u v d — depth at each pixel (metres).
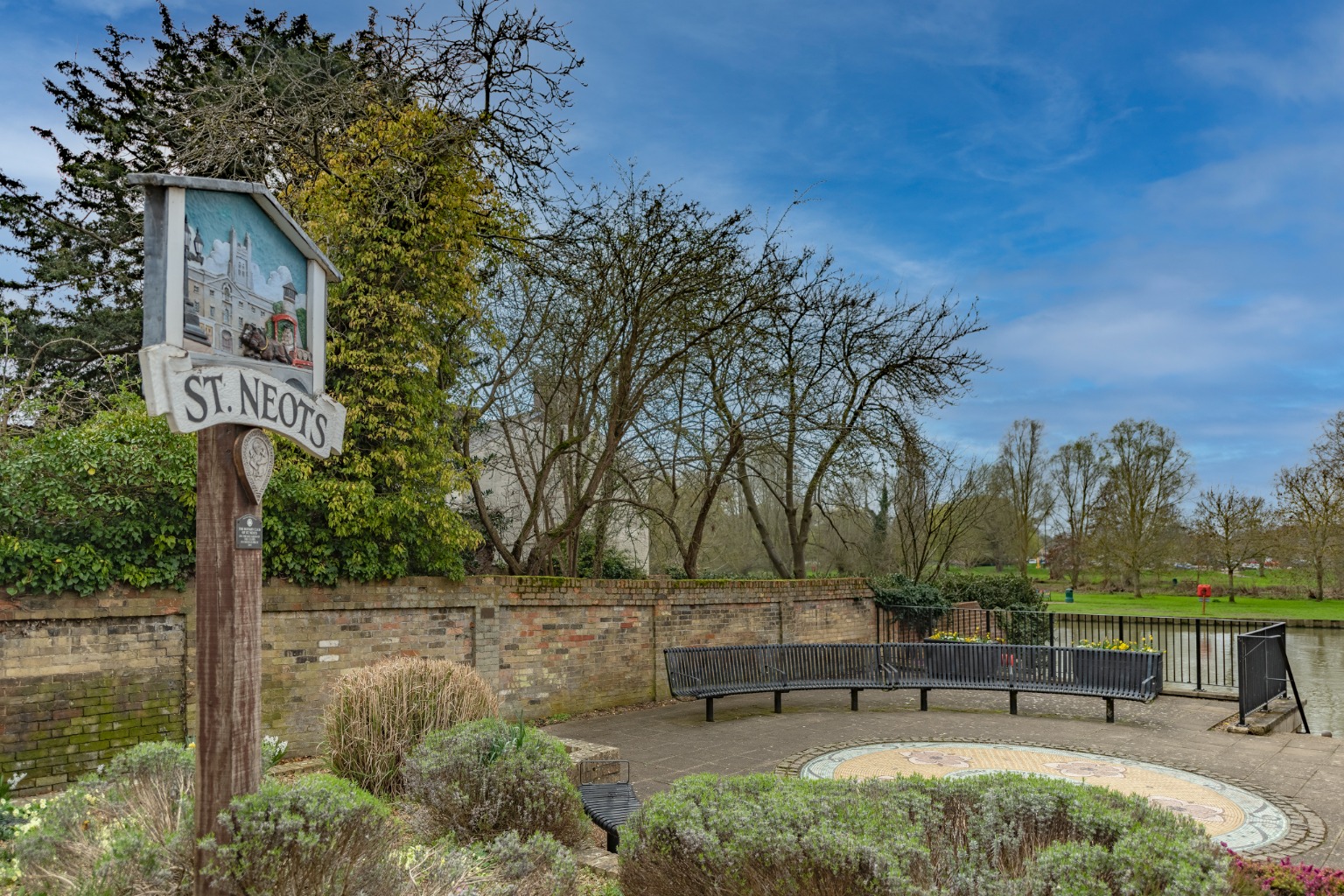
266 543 9.16
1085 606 38.91
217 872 3.64
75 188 17.41
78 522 7.80
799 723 11.87
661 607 13.85
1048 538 42.50
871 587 18.66
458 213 11.68
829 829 3.73
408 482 10.52
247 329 4.20
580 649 12.59
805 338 18.56
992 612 19.77
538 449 17.59
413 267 10.77
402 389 10.49
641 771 9.20
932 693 14.37
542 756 5.95
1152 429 39.78
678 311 14.09
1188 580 42.19
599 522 17.09
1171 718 12.20
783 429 17.11
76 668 7.70
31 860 4.20
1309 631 33.00
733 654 12.59
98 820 4.75
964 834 4.14
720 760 9.66
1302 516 38.12
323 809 3.83
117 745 7.90
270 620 9.28
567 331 14.82
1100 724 11.79
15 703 7.34
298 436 4.51
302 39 17.25
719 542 24.06
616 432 14.02
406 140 10.99
